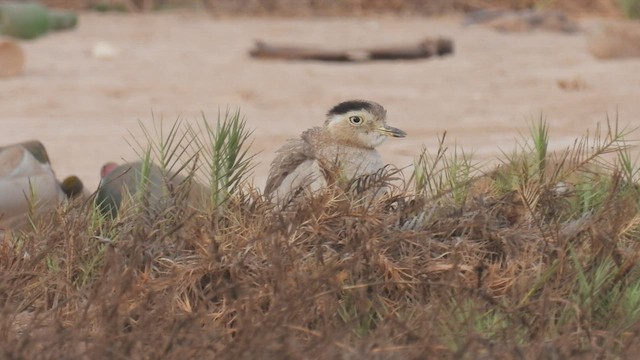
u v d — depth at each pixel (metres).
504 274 10.77
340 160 12.91
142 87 26.23
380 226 11.05
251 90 25.94
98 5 39.59
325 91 25.77
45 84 26.41
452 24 36.88
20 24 33.22
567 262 10.67
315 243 10.95
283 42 33.41
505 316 10.00
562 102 23.56
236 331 9.89
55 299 10.77
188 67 29.11
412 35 34.50
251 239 10.84
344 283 10.49
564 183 12.25
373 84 26.69
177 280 10.57
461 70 28.27
